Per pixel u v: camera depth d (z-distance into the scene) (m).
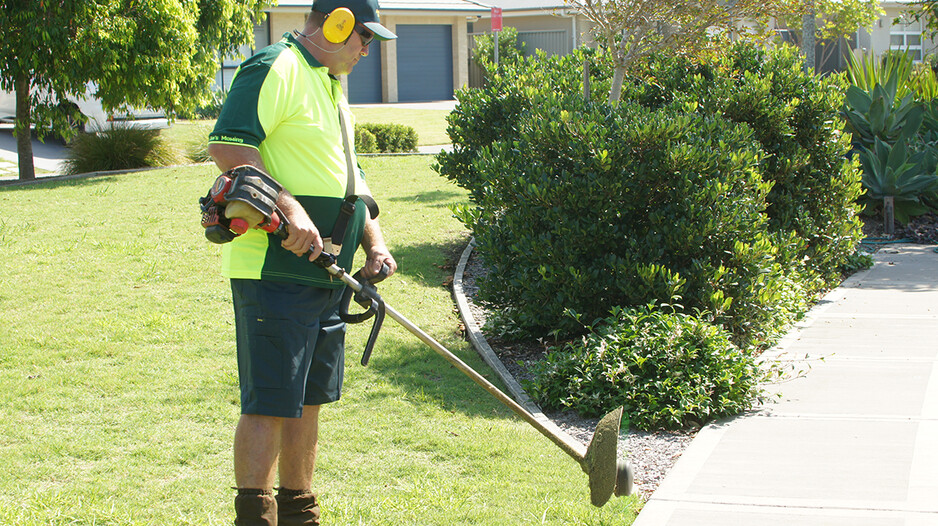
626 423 4.33
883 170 10.79
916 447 4.32
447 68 35.12
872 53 13.41
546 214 5.92
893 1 30.12
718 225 5.77
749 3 8.31
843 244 8.10
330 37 3.02
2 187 12.23
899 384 5.28
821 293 7.80
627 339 5.18
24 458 4.03
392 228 9.77
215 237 2.72
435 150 18.19
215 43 15.82
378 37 3.11
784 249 6.84
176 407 4.70
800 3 8.80
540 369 5.23
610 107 6.52
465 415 4.71
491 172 6.30
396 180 13.27
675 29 8.71
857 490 3.86
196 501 3.64
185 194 11.41
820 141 8.27
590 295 5.78
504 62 9.92
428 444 4.29
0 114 21.03
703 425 4.80
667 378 4.89
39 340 5.66
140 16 13.02
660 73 9.07
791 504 3.73
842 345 6.14
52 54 12.93
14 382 4.98
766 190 6.42
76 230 9.05
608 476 2.98
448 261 8.45
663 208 5.94
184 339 5.82
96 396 4.82
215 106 24.77
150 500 3.65
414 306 6.92
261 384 2.87
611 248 5.99
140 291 6.91
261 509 2.84
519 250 5.94
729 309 5.75
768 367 5.67
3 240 8.44
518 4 34.59
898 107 11.70
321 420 4.57
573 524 3.51
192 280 7.26
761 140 7.94
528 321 5.97
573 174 6.00
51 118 13.86
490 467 4.04
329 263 2.91
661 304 5.51
